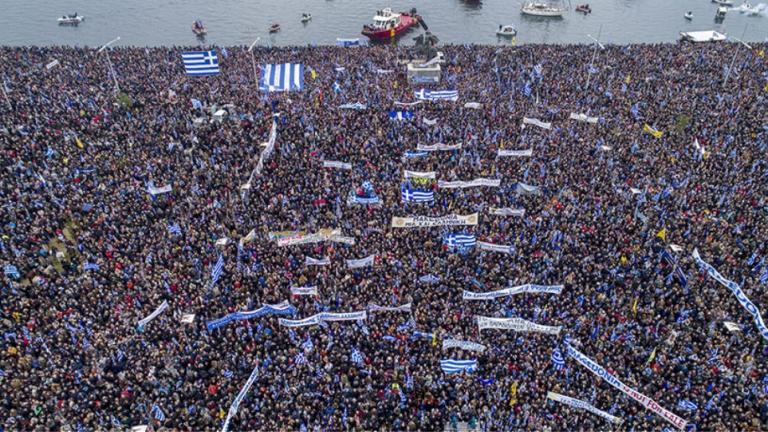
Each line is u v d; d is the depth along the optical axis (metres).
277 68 69.06
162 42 129.88
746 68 90.31
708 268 42.09
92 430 30.00
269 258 44.25
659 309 39.62
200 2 160.50
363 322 38.03
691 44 104.56
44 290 39.16
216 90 77.62
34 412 30.27
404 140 64.69
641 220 49.53
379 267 43.12
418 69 84.94
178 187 53.31
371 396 33.16
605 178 56.03
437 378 34.22
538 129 67.81
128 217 47.81
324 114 71.50
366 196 53.06
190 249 44.38
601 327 37.28
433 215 49.72
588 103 76.25
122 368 34.28
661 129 68.06
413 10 138.38
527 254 44.91
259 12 151.12
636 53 97.12
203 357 34.94
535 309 38.53
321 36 133.62
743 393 33.25
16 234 43.78
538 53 96.81
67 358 34.16
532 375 34.19
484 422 31.83
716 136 65.88
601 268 43.06
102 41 130.12
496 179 53.75
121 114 67.88
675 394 33.03
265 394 32.69
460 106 75.12
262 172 56.88
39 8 153.25
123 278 41.16
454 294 40.69
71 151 56.66
